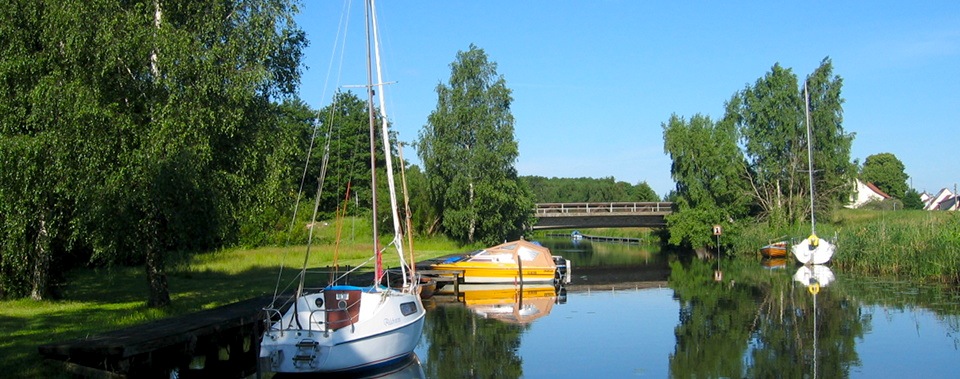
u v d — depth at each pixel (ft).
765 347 56.54
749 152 179.93
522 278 102.22
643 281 110.42
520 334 63.05
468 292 96.89
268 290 76.18
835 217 175.52
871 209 210.79
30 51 57.36
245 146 60.08
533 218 184.24
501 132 172.76
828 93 176.14
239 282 85.61
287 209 66.18
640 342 59.16
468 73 175.01
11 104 56.85
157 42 54.08
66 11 52.90
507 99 176.24
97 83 53.93
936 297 82.02
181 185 52.90
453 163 171.73
